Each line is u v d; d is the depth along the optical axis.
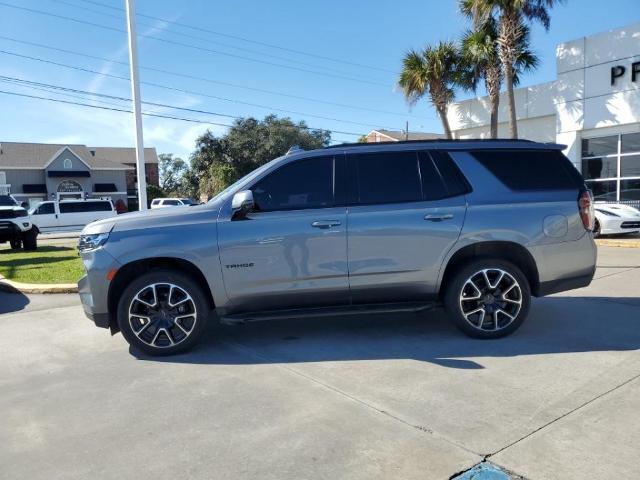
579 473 2.85
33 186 52.41
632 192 16.41
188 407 3.87
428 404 3.76
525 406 3.67
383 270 5.05
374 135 57.97
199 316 5.02
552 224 5.18
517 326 5.23
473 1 17.33
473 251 5.23
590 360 4.55
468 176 5.22
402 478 2.87
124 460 3.16
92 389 4.29
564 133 17.95
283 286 5.01
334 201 5.09
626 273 8.77
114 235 4.92
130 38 12.19
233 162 50.91
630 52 15.86
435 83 20.42
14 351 5.41
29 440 3.46
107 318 5.00
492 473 2.87
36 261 12.72
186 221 4.97
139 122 12.44
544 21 17.95
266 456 3.14
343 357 4.84
